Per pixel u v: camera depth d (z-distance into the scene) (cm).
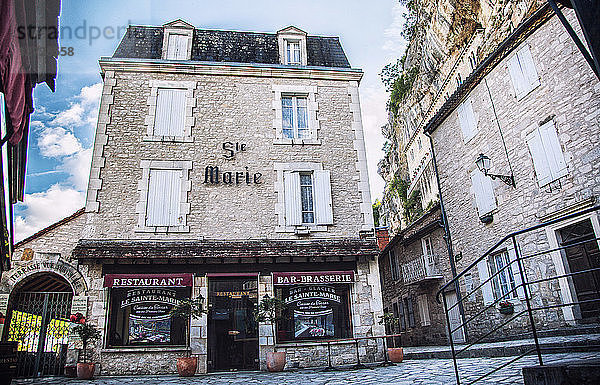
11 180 769
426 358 1095
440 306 1636
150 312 1012
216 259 1064
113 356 962
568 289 1013
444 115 1593
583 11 277
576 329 925
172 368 967
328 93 1300
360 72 1330
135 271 1027
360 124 1278
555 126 1070
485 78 1343
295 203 1168
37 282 1098
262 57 1342
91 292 1001
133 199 1103
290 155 1212
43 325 995
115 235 1066
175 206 1117
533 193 1139
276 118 1242
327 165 1220
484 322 1337
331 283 1082
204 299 1028
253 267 1077
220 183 1152
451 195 1556
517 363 629
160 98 1214
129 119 1175
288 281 1058
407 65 2925
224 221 1120
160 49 1293
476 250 1394
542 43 1110
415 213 2639
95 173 1106
